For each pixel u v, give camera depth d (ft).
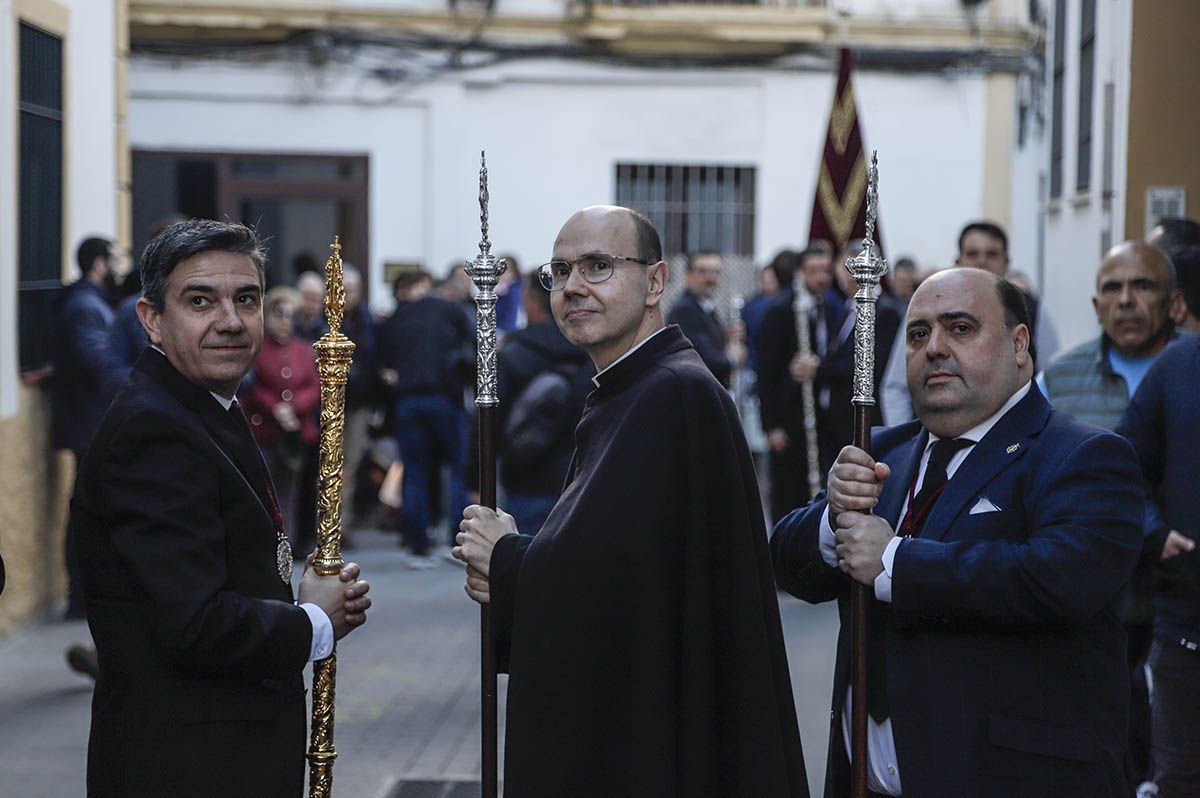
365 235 55.26
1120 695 11.82
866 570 11.72
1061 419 12.07
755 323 44.75
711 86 55.88
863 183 31.89
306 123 54.85
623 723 11.96
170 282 11.75
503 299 45.85
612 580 11.98
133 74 53.93
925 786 11.49
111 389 27.37
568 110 55.57
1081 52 34.17
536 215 55.77
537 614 12.01
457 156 55.26
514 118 55.47
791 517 13.16
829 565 12.58
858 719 11.75
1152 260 18.33
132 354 27.76
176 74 54.13
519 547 12.53
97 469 11.43
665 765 11.83
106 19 34.27
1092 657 11.71
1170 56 28.27
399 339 37.70
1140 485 11.77
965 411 12.03
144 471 11.28
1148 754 17.42
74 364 28.86
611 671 12.00
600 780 11.96
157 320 11.94
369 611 32.09
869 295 12.07
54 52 30.66
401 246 55.42
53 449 29.37
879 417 28.66
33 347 29.68
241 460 11.92
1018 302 12.25
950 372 11.99
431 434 37.78
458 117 55.16
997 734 11.43
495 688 12.63
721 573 12.17
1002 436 12.04
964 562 11.48
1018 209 58.70
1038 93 57.21
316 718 12.52
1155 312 18.30
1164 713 15.92
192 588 11.13
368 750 22.49
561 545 12.03
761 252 56.44
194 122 54.39
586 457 12.55
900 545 11.69
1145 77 28.37
